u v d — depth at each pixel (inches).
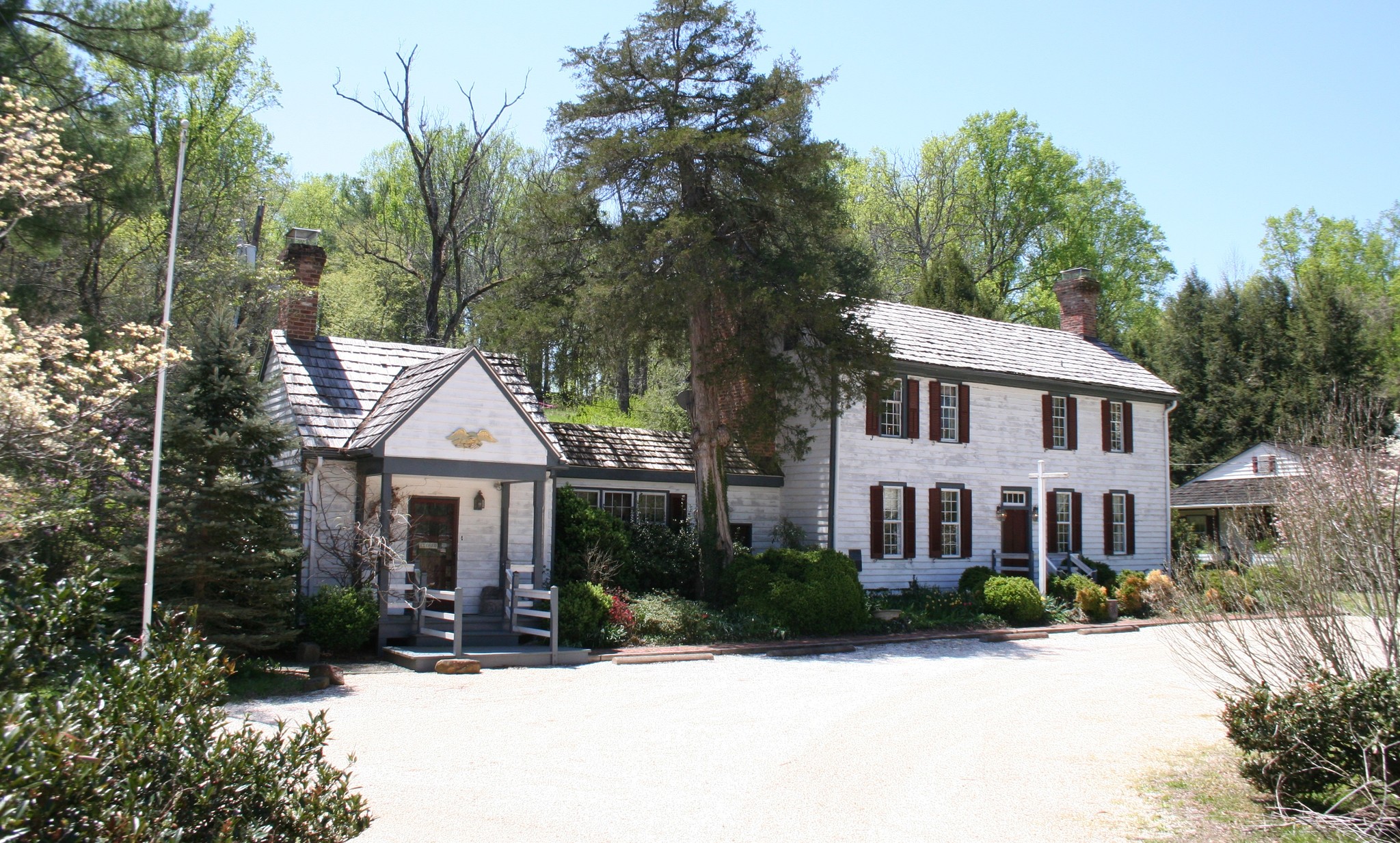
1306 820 317.7
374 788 349.4
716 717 498.0
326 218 1873.8
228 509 548.1
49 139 496.7
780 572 856.9
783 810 339.6
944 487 1095.6
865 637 843.4
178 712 204.1
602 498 912.9
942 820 331.6
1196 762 410.0
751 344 880.3
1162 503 1326.3
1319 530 363.3
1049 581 1073.5
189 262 1035.3
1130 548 1269.7
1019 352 1224.2
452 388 703.1
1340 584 358.9
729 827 319.3
